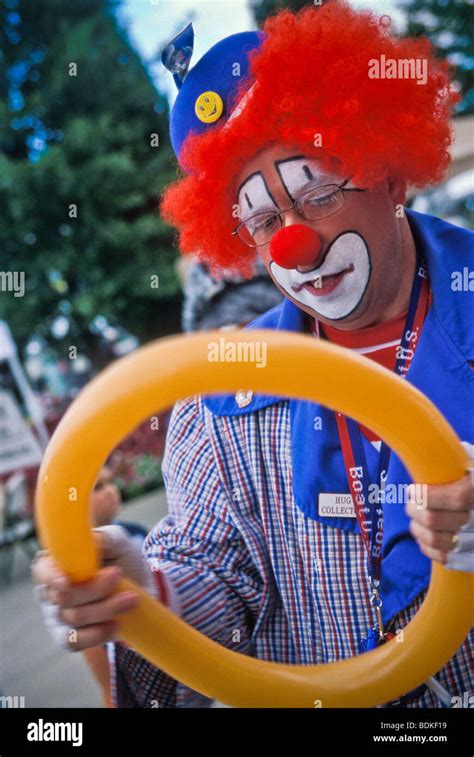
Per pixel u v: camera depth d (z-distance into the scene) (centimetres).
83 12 626
